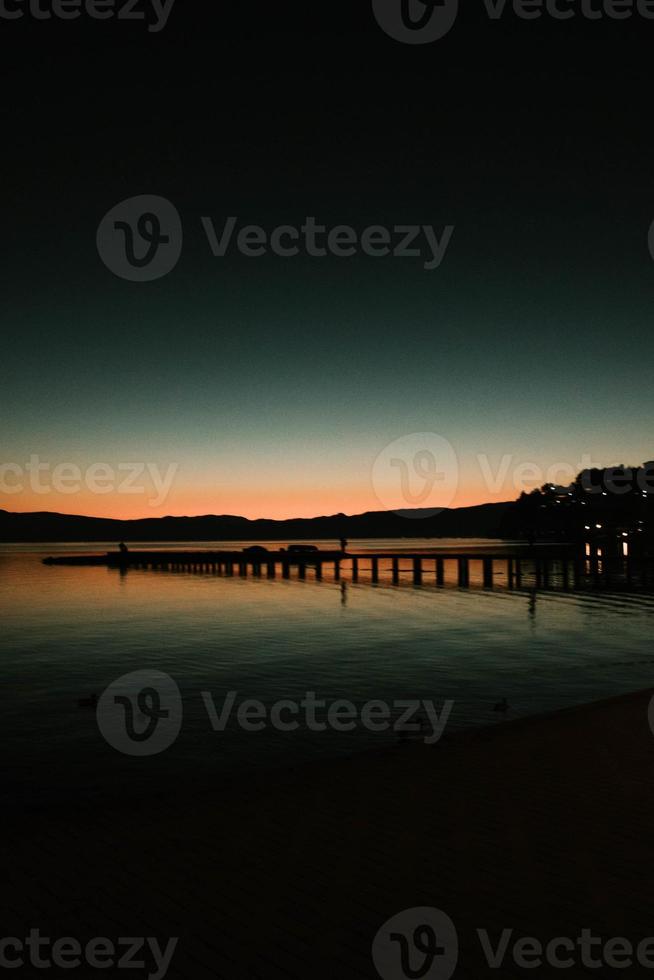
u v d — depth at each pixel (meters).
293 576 65.56
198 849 5.63
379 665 19.00
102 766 10.30
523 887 4.96
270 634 25.84
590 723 9.30
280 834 5.90
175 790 7.07
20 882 5.12
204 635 25.64
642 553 69.56
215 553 80.31
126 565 83.31
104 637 25.19
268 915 4.65
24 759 10.64
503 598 41.31
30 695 15.34
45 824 6.19
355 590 48.69
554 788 6.92
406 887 4.98
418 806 6.49
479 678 16.98
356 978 3.99
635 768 7.49
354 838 5.80
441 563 55.06
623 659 19.75
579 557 49.44
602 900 4.77
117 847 5.69
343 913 4.66
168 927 4.53
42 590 49.34
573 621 29.61
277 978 4.00
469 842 5.69
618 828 5.93
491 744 8.44
